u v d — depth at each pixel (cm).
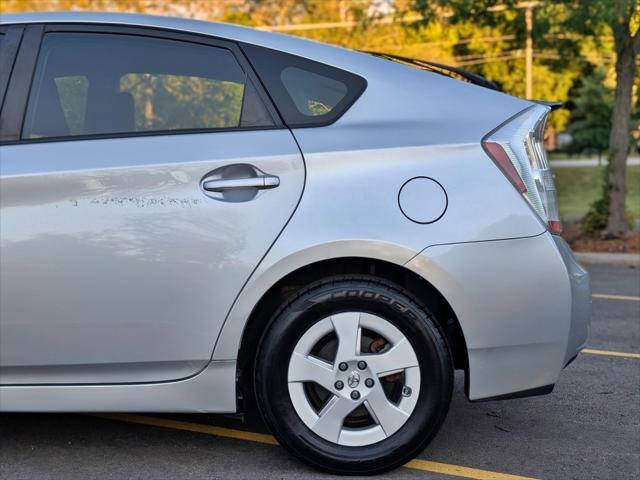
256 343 299
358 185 279
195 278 277
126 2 1867
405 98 295
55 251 277
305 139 285
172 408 285
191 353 281
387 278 292
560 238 295
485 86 327
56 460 309
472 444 327
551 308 279
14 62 297
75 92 296
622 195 1121
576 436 336
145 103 298
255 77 296
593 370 446
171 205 278
